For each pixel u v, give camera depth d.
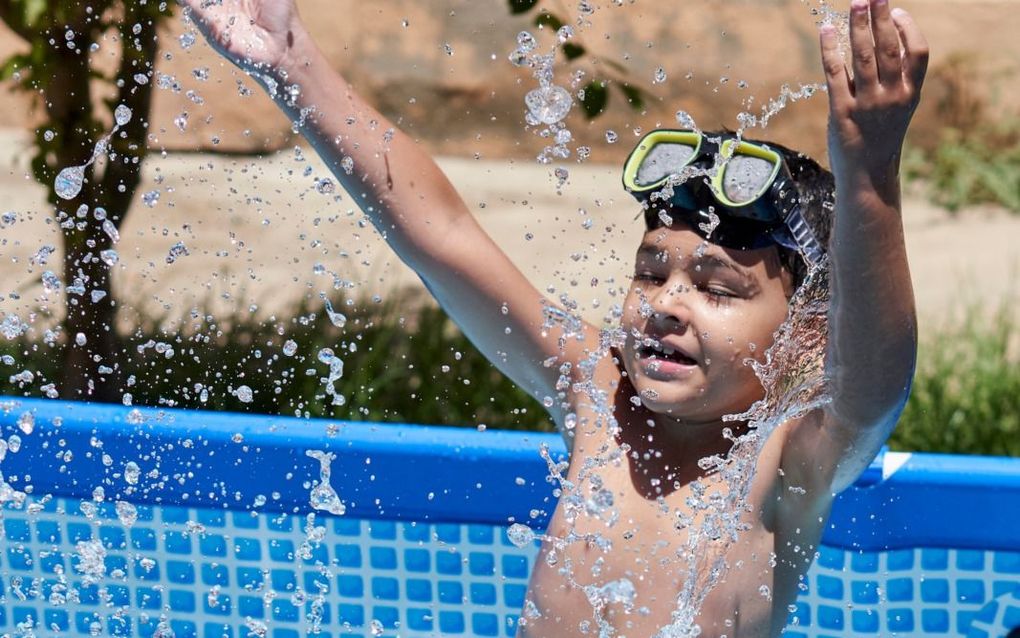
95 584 3.28
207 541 3.25
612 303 5.64
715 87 7.66
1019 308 5.89
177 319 5.42
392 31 8.09
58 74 4.39
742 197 2.31
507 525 3.14
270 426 3.22
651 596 2.44
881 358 2.12
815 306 2.41
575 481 2.55
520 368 2.73
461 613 3.19
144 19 4.39
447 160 7.54
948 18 8.20
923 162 7.45
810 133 7.59
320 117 2.61
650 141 2.48
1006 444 4.70
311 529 3.21
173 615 3.27
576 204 6.82
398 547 3.20
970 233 6.72
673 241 2.37
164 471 3.26
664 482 2.49
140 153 4.54
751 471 2.43
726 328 2.34
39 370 4.90
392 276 5.94
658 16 7.88
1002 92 7.82
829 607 3.06
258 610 3.24
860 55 1.95
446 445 3.15
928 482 2.99
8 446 3.31
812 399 2.33
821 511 2.44
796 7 7.91
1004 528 2.96
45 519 3.30
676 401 2.38
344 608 3.23
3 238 6.14
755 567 2.43
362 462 3.19
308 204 6.64
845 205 2.02
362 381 4.98
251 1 2.61
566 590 2.50
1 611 3.29
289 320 5.44
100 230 4.58
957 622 3.01
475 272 2.64
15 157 5.05
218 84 7.46
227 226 6.40
